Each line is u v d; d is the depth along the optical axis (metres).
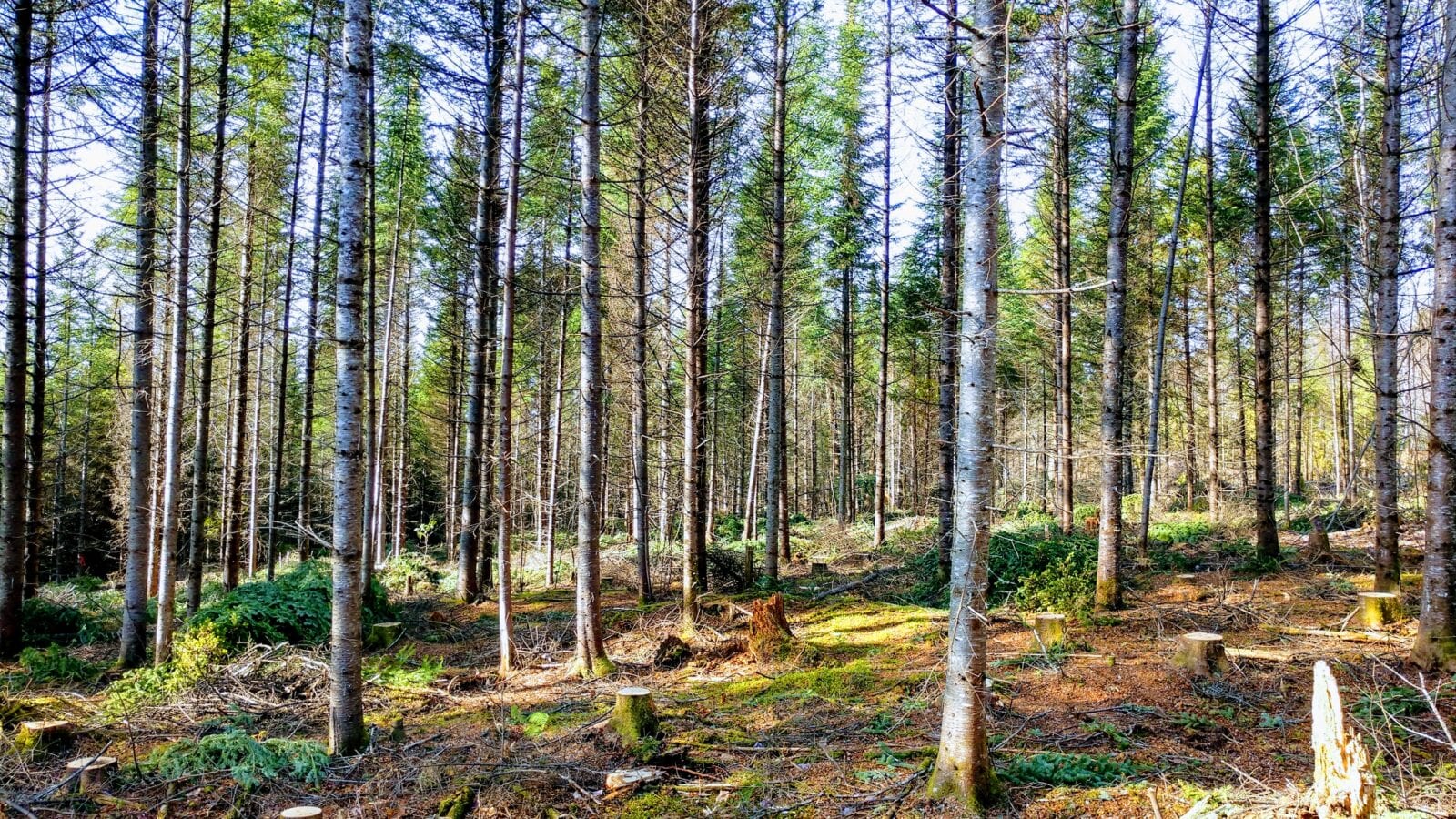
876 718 6.66
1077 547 13.97
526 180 13.95
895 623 10.26
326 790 5.57
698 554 13.08
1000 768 5.23
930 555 14.86
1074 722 6.19
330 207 16.97
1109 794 4.81
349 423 6.32
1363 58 9.31
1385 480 9.53
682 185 12.46
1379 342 9.40
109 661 10.12
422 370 27.56
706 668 8.98
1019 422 31.02
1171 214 20.69
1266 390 12.24
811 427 38.94
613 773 5.51
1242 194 18.48
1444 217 6.48
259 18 13.12
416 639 11.52
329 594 11.23
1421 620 6.77
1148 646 8.16
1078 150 16.17
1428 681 6.36
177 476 9.30
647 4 11.05
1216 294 22.56
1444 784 4.52
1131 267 19.92
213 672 8.34
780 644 9.06
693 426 11.02
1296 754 5.32
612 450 22.88
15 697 7.72
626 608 12.37
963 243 4.70
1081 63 14.04
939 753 4.90
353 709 6.32
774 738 6.30
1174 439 24.31
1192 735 5.77
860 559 18.33
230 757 5.81
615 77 12.14
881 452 19.62
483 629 12.01
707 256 13.12
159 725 7.06
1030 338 24.47
